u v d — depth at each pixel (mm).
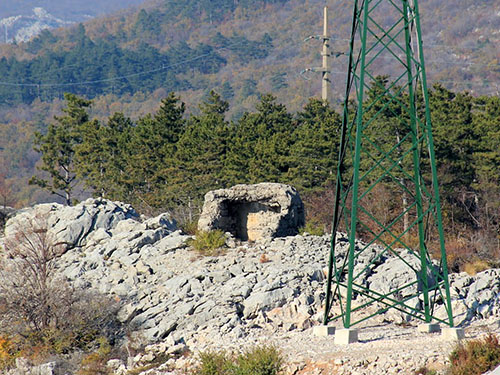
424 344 45969
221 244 71688
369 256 69188
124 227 80438
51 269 68938
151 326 59562
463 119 130375
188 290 63406
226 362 45969
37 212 85188
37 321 62531
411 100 51781
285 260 67688
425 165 121562
